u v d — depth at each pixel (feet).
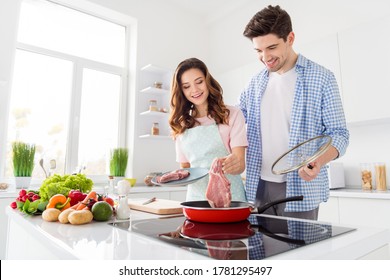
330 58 6.97
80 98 8.84
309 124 3.93
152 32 10.21
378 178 6.61
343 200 6.17
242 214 2.71
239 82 9.14
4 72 7.14
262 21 3.68
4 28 7.22
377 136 7.15
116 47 10.00
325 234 2.21
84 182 4.06
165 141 10.07
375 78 6.19
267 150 4.31
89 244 2.01
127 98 9.89
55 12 8.77
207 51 12.03
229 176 4.19
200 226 2.59
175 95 4.45
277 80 4.33
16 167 6.71
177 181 3.58
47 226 2.68
